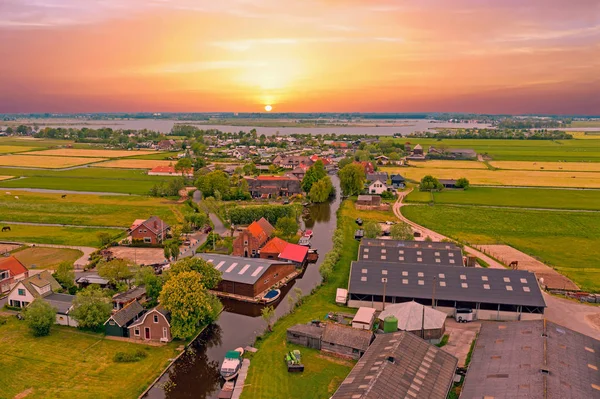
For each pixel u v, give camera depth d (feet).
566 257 404.77
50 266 377.30
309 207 643.04
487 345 218.18
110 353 243.81
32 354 239.50
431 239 446.19
